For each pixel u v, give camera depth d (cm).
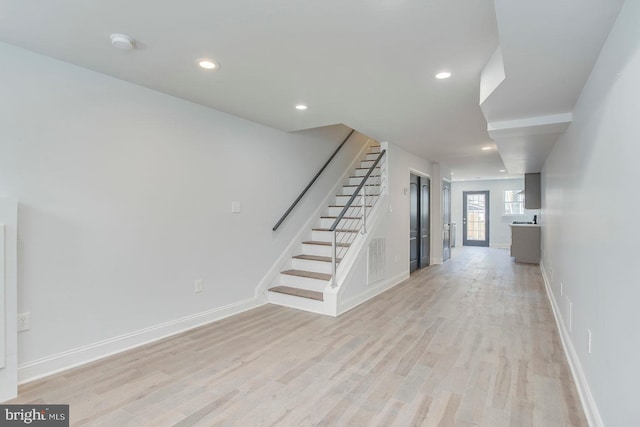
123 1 177
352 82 281
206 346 294
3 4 179
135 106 291
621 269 149
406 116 376
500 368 254
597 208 193
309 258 454
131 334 290
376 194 535
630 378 136
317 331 332
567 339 284
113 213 278
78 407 202
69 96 252
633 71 132
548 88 229
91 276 265
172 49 229
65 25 201
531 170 724
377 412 198
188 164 335
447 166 789
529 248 780
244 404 206
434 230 757
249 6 180
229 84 288
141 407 203
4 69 223
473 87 290
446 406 205
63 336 250
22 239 230
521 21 152
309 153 509
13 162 227
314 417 193
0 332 209
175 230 324
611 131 164
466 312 396
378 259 487
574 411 201
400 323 357
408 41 215
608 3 139
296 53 232
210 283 358
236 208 387
